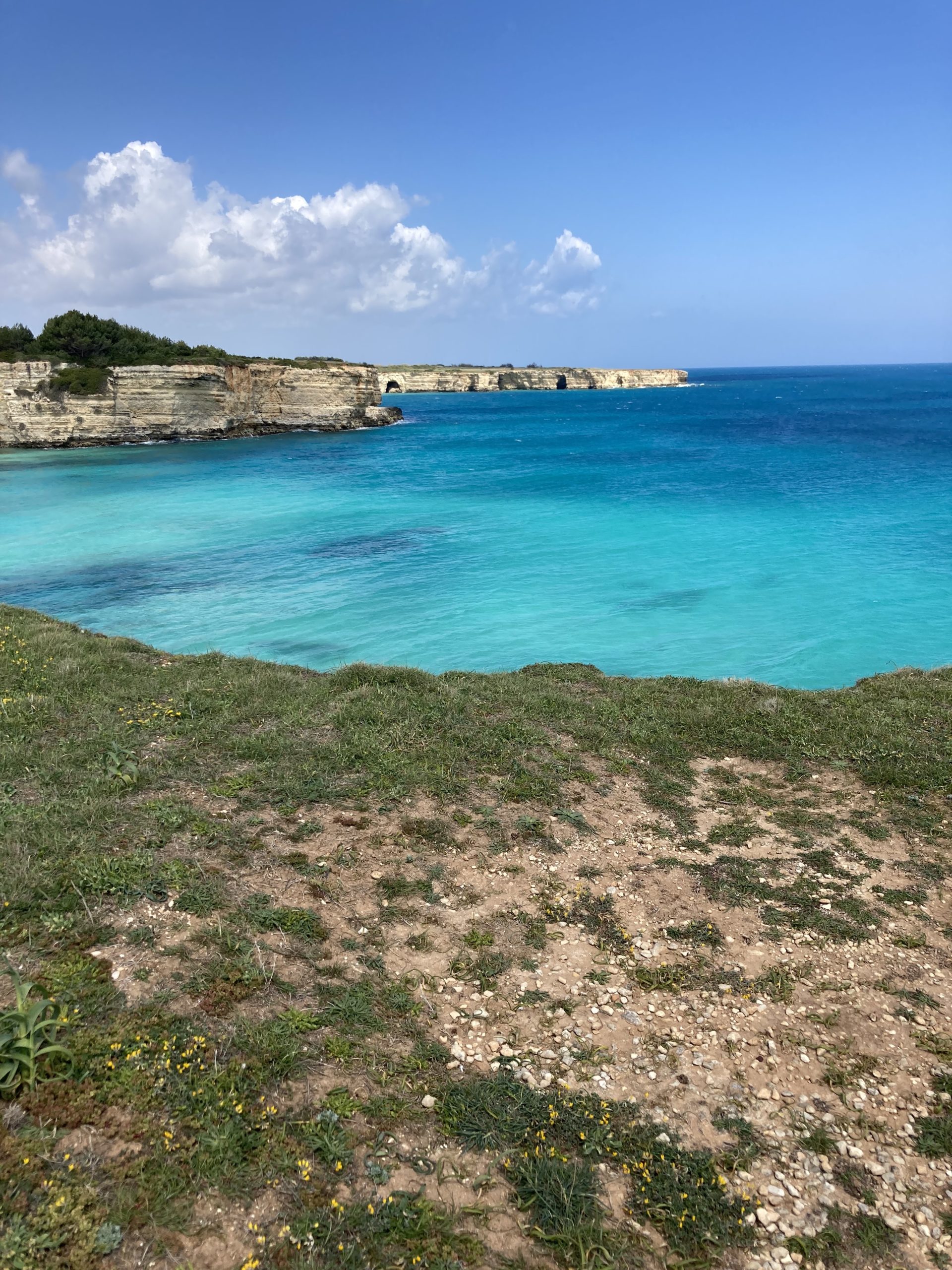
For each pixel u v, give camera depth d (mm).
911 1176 5305
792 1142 5539
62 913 6992
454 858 8922
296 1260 4375
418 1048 6164
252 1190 4742
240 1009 6184
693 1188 5129
